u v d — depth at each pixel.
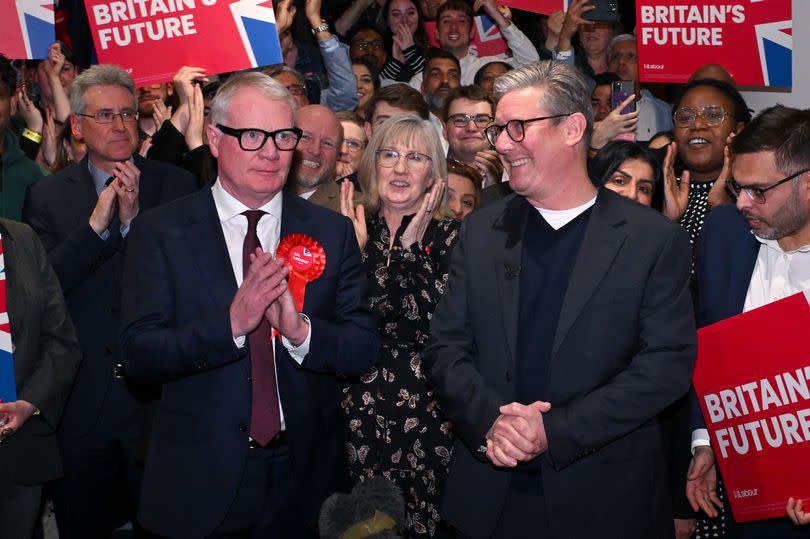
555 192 2.85
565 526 2.72
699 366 3.04
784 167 2.85
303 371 2.99
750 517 2.99
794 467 2.90
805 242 2.99
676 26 4.79
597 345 2.74
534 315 2.83
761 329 2.93
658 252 2.77
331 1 7.34
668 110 6.25
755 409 2.96
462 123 4.98
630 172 4.04
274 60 4.48
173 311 2.97
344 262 3.12
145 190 4.06
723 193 3.97
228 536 2.97
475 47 6.75
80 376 3.92
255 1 4.45
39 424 3.42
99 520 4.04
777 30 4.71
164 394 2.98
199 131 4.62
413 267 3.64
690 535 3.69
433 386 2.95
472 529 2.83
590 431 2.64
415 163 3.75
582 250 2.80
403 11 6.84
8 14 4.58
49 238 3.99
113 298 3.92
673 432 3.58
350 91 5.95
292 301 2.84
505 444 2.65
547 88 2.79
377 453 3.55
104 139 4.03
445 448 3.56
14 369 3.32
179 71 4.49
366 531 2.61
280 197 3.10
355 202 3.93
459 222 3.77
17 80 5.54
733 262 3.14
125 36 4.47
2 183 4.37
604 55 6.65
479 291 2.89
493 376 2.82
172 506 2.88
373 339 3.09
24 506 3.40
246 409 2.91
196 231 2.99
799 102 5.23
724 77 4.69
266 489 2.96
